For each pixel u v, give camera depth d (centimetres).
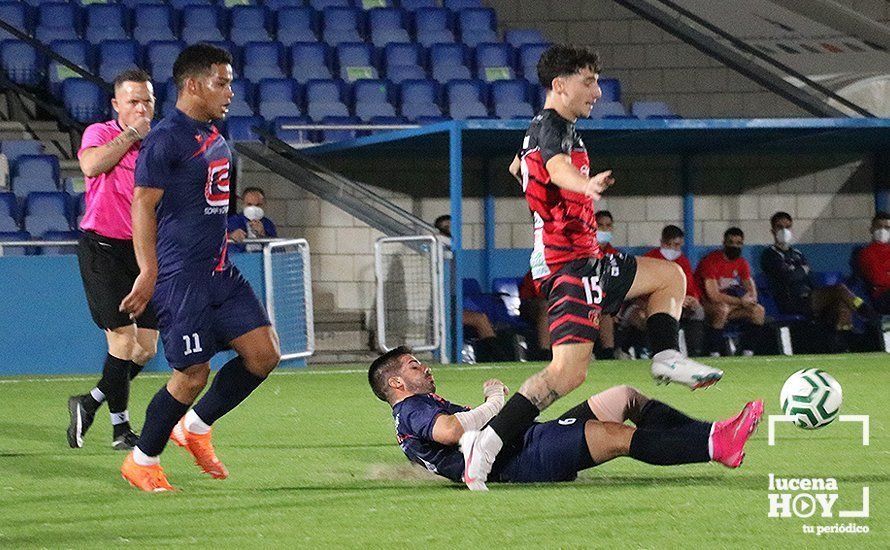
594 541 1369
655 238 5288
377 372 1786
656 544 1351
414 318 4434
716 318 4556
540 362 4234
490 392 1797
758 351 4622
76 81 5147
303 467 1995
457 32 5916
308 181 4653
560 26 6050
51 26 5500
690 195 5278
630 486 1708
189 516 1555
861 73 5834
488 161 5134
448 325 4388
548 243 1725
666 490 1669
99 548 1375
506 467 1739
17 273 4028
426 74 5625
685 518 1481
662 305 1797
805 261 4778
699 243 5312
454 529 1440
